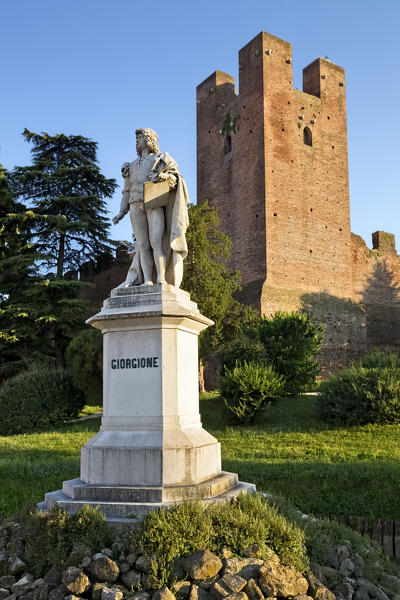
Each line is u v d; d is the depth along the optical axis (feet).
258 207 132.36
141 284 24.41
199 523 18.28
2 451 49.52
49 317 103.55
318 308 133.49
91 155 130.62
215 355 125.49
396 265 160.76
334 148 146.10
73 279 129.08
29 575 18.01
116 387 22.40
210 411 74.38
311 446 50.78
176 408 21.76
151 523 18.12
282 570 17.56
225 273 107.45
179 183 24.63
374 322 150.82
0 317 110.52
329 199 142.31
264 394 65.98
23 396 72.90
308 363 80.74
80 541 18.15
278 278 129.18
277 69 139.23
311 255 135.95
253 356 77.00
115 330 22.86
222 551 17.81
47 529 18.80
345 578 19.19
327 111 147.02
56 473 35.12
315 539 20.52
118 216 25.91
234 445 52.31
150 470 20.45
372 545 26.05
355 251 152.15
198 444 21.44
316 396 76.48
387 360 75.10
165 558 17.29
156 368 22.00
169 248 24.68
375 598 18.69
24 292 110.52
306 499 32.63
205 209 104.42
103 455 21.11
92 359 77.61
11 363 105.19
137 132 25.72
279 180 133.90
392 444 50.88
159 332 22.24
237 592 16.34
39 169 123.65
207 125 152.76
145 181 24.84
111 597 16.19
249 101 139.33
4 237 117.39
